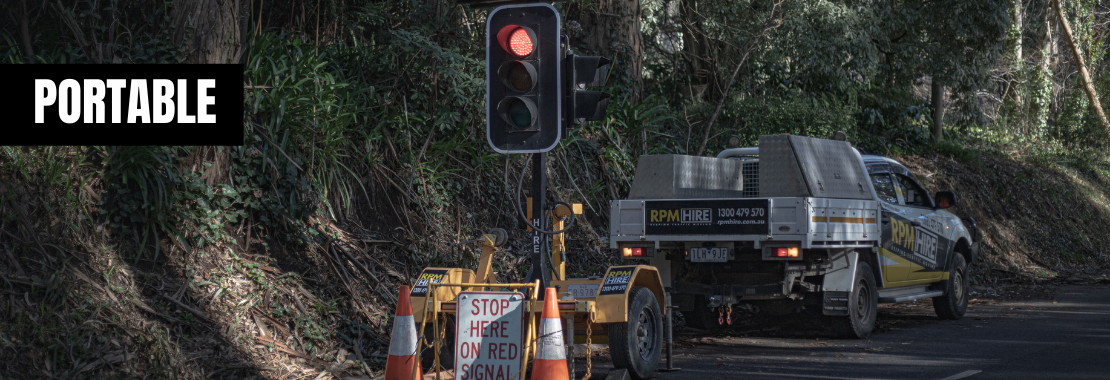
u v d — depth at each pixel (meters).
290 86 9.05
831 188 9.46
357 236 9.59
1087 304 13.88
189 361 6.62
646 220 9.23
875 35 19.06
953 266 11.88
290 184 8.93
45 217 7.21
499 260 10.77
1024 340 9.70
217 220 8.19
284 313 7.80
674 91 19.98
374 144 10.55
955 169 23.28
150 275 7.43
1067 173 28.80
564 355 6.01
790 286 9.13
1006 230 22.55
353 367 7.43
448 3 11.80
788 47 17.45
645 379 7.00
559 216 7.45
